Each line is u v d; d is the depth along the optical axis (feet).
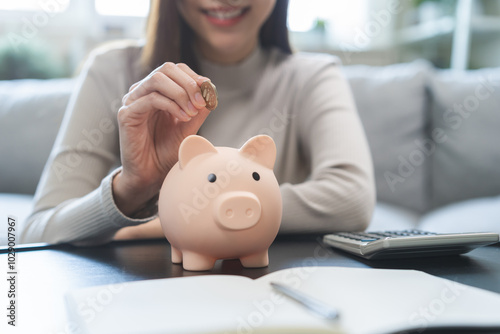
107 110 3.06
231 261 1.57
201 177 1.36
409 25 7.71
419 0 7.52
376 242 1.49
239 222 1.34
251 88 3.39
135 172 1.78
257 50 3.41
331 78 3.35
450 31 7.00
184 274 1.36
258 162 1.44
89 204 1.91
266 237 1.41
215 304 0.93
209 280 1.13
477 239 1.50
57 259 1.60
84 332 0.79
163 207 1.43
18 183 4.93
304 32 7.43
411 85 4.76
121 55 3.30
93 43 6.90
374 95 4.78
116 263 1.53
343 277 1.16
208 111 1.73
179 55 3.13
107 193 1.83
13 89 5.35
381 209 4.36
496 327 0.81
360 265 1.49
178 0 2.99
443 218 3.99
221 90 3.36
